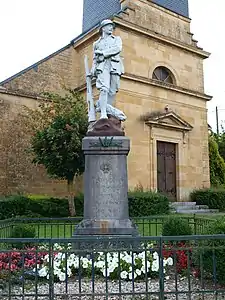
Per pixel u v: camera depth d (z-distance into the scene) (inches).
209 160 999.6
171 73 880.9
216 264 231.3
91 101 347.6
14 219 427.2
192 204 818.2
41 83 836.6
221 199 828.0
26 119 783.1
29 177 791.7
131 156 761.0
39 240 190.9
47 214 680.4
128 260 254.2
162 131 824.3
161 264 193.5
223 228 246.8
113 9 880.9
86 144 319.9
